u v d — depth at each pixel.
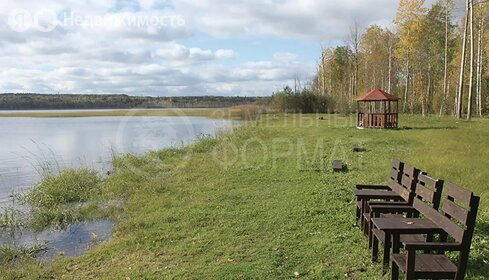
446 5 34.47
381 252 5.05
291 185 9.42
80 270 5.30
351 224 6.26
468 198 3.53
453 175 8.84
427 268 3.69
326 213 6.96
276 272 4.71
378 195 5.66
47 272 5.27
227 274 4.75
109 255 5.77
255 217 7.03
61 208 8.77
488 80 41.16
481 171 9.11
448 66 44.31
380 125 22.38
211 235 6.26
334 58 60.28
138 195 9.41
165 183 10.44
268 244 5.67
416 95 45.75
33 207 9.22
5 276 5.23
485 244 4.97
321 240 5.66
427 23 36.91
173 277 4.78
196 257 5.40
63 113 85.31
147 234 6.54
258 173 11.11
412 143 15.26
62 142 25.08
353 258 4.98
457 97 36.56
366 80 48.69
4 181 13.02
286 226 6.43
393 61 45.53
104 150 20.20
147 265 5.26
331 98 48.97
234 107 51.47
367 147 14.73
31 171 14.80
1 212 8.77
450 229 3.73
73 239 6.95
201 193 9.18
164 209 8.05
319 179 9.80
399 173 5.80
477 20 33.50
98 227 7.54
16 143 25.42
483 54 36.69
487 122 25.06
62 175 11.34
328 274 4.57
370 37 47.31
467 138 15.59
